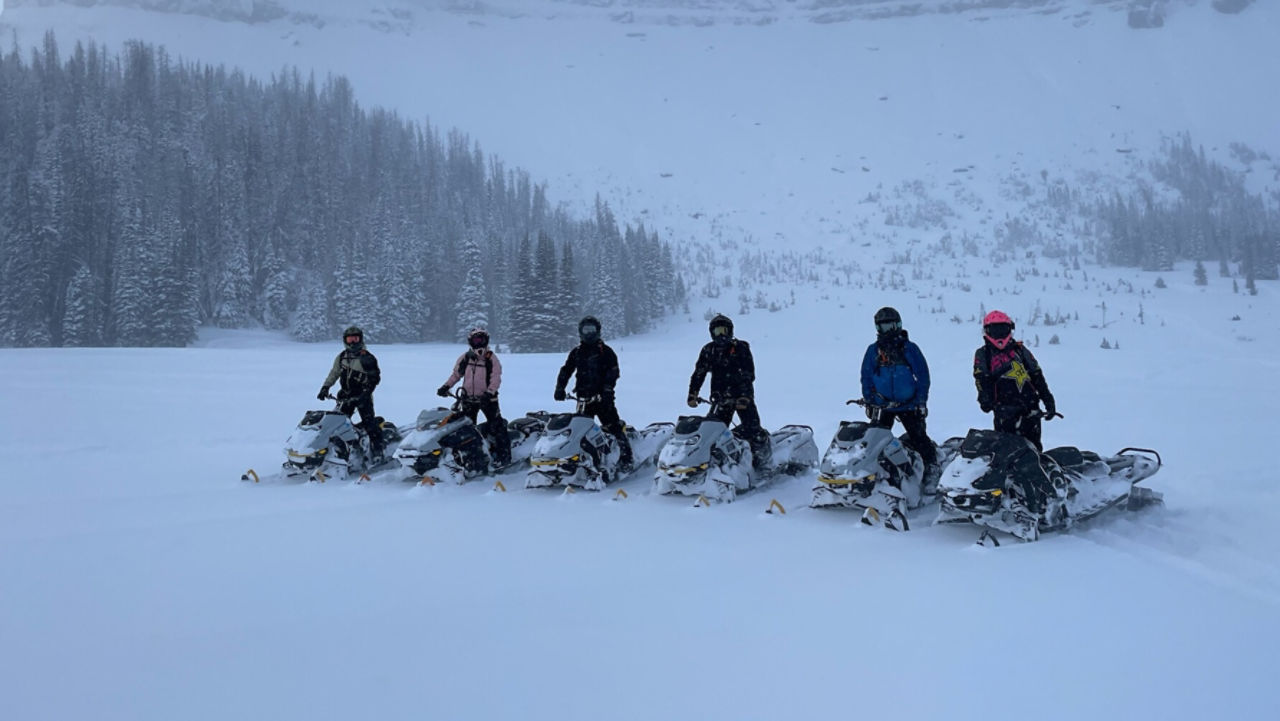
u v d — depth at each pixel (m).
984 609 4.75
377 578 5.44
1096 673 3.79
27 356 30.22
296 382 23.12
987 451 6.72
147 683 3.73
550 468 8.68
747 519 7.44
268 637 4.32
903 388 7.77
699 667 3.91
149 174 106.56
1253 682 3.68
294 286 102.69
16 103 106.31
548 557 6.02
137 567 5.70
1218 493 8.50
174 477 9.80
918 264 184.62
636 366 34.28
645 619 4.61
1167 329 94.44
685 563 5.86
